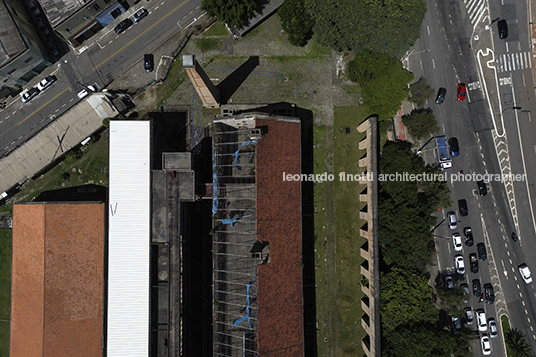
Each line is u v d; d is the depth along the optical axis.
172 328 42.41
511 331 50.84
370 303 46.47
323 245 50.72
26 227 43.91
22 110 50.47
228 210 42.81
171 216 42.88
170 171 41.91
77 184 49.91
